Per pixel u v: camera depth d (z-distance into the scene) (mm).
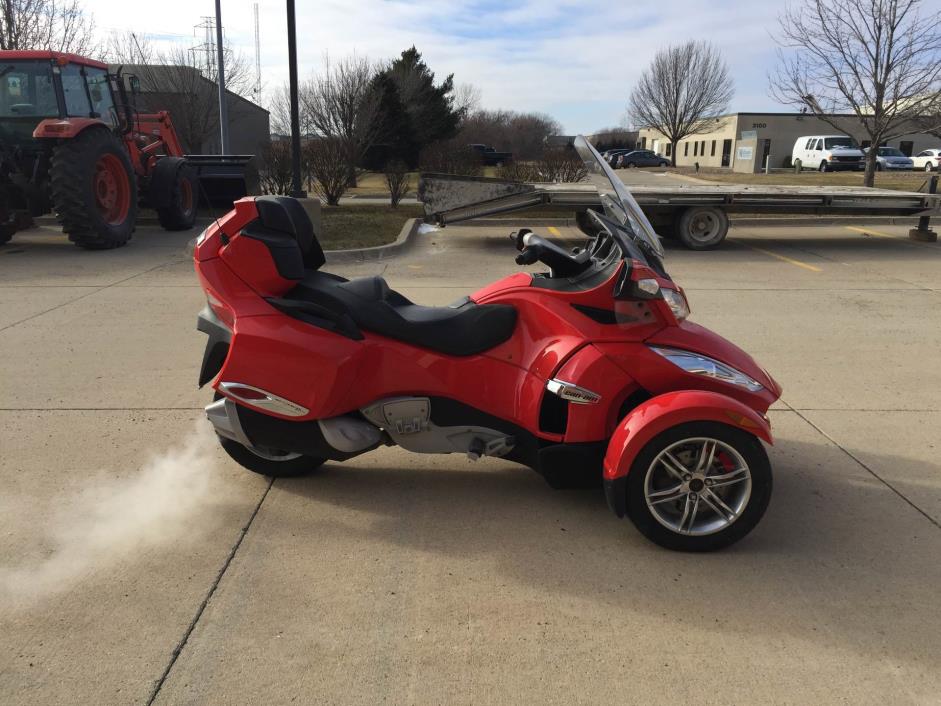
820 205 12141
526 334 3430
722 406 3072
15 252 11258
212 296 3432
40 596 2930
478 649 2654
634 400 3463
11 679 2482
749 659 2613
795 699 2430
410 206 18953
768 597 2967
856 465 4152
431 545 3338
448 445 3551
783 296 8547
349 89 25531
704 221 12180
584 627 2779
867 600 2951
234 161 15617
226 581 3047
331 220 15398
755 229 14859
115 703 2387
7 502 3676
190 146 29891
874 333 6910
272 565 3168
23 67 11164
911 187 24281
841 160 38688
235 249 3340
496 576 3102
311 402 3344
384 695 2432
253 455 3924
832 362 6027
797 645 2688
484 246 12672
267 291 3396
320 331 3348
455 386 3438
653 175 36281
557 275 3492
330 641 2689
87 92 12008
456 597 2955
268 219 3354
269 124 42438
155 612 2840
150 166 13602
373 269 10367
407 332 3410
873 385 5477
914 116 18016
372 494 3818
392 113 34906
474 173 22188
